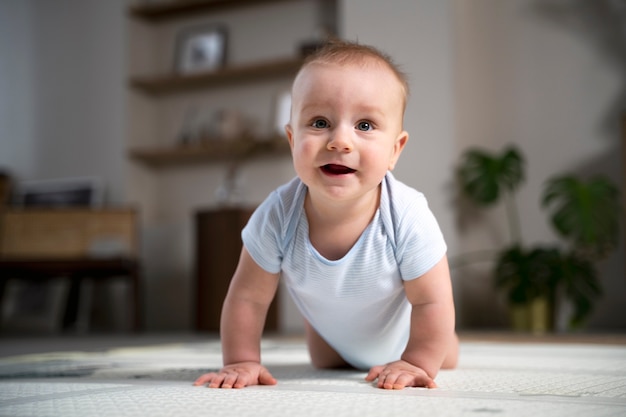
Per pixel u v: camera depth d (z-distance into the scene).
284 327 4.11
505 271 3.74
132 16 4.75
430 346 1.07
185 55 4.65
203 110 4.67
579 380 1.09
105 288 4.56
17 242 4.24
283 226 1.08
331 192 0.98
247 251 1.13
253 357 1.12
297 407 0.77
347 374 1.22
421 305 1.09
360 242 1.06
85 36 4.86
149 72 4.84
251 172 4.47
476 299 4.00
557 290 3.60
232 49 4.57
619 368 1.33
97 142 4.75
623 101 3.88
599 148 3.90
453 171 3.83
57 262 4.01
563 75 3.99
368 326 1.16
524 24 4.07
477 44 4.14
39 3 4.99
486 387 0.99
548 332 3.40
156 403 0.81
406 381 0.98
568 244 3.91
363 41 4.02
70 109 4.86
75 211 4.27
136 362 1.60
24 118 4.97
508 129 4.06
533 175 4.00
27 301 4.45
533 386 1.00
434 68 3.89
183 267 4.51
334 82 0.98
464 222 4.03
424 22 3.92
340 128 0.97
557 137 3.98
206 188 4.63
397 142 1.07
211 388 0.99
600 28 3.94
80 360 1.70
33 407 0.79
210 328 3.84
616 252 3.77
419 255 1.07
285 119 4.25
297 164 1.00
